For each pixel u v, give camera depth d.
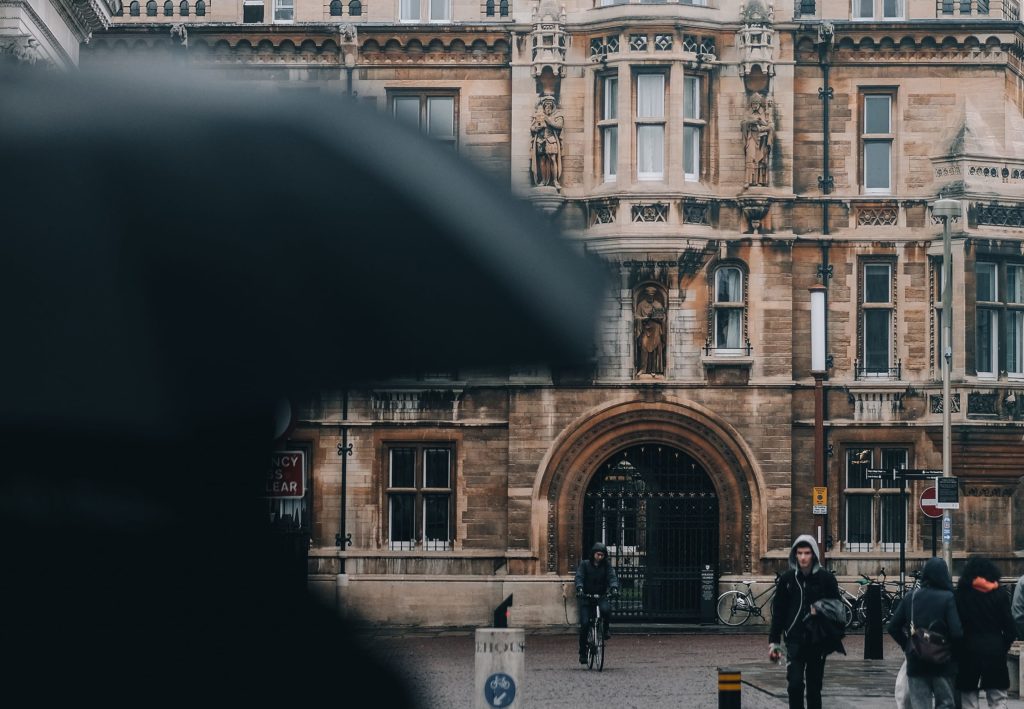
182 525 1.78
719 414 43.44
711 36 43.88
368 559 43.69
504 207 1.78
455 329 1.73
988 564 18.47
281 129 1.76
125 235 1.72
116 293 1.71
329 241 1.73
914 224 44.09
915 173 44.12
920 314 43.94
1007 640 18.48
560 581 43.28
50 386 1.70
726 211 43.84
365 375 1.74
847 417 43.78
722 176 43.97
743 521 43.34
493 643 15.93
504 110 44.28
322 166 1.75
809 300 43.97
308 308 1.73
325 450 43.94
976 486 43.66
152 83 1.79
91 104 1.75
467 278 1.74
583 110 44.09
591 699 24.75
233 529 1.80
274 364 1.72
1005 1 44.69
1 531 1.74
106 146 1.73
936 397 43.59
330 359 1.73
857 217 44.06
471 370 1.74
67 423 1.70
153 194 1.72
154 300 1.72
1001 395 43.53
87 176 1.72
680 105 43.34
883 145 44.38
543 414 43.44
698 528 43.47
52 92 1.76
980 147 43.69
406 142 1.79
